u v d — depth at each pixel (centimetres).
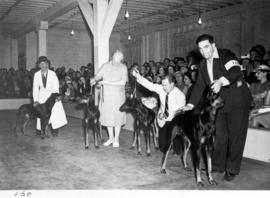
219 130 424
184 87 698
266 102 575
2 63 1764
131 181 423
